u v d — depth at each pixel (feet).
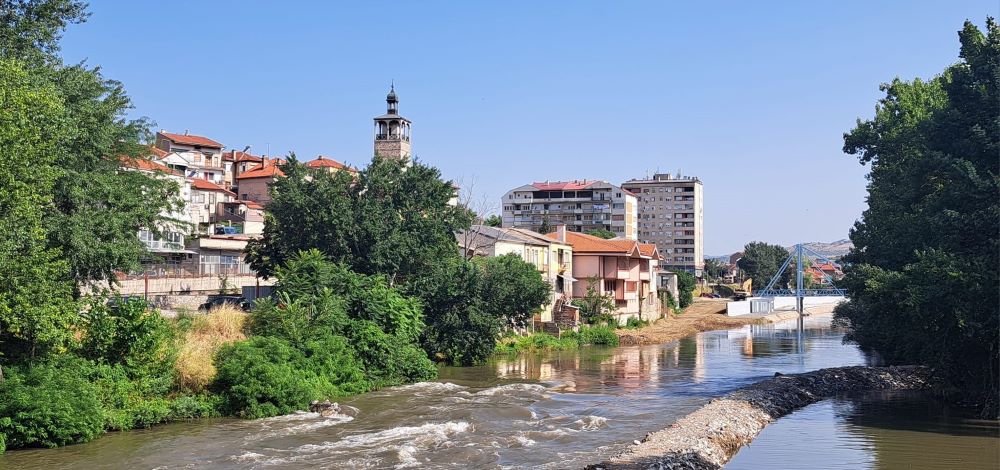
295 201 161.68
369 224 161.48
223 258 243.19
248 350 106.42
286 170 168.55
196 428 91.91
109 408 90.27
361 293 139.85
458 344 160.25
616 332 245.86
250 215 305.32
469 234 232.73
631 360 179.11
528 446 84.53
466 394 121.08
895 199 140.67
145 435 87.86
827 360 181.57
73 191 94.73
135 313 99.04
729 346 222.89
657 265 349.41
